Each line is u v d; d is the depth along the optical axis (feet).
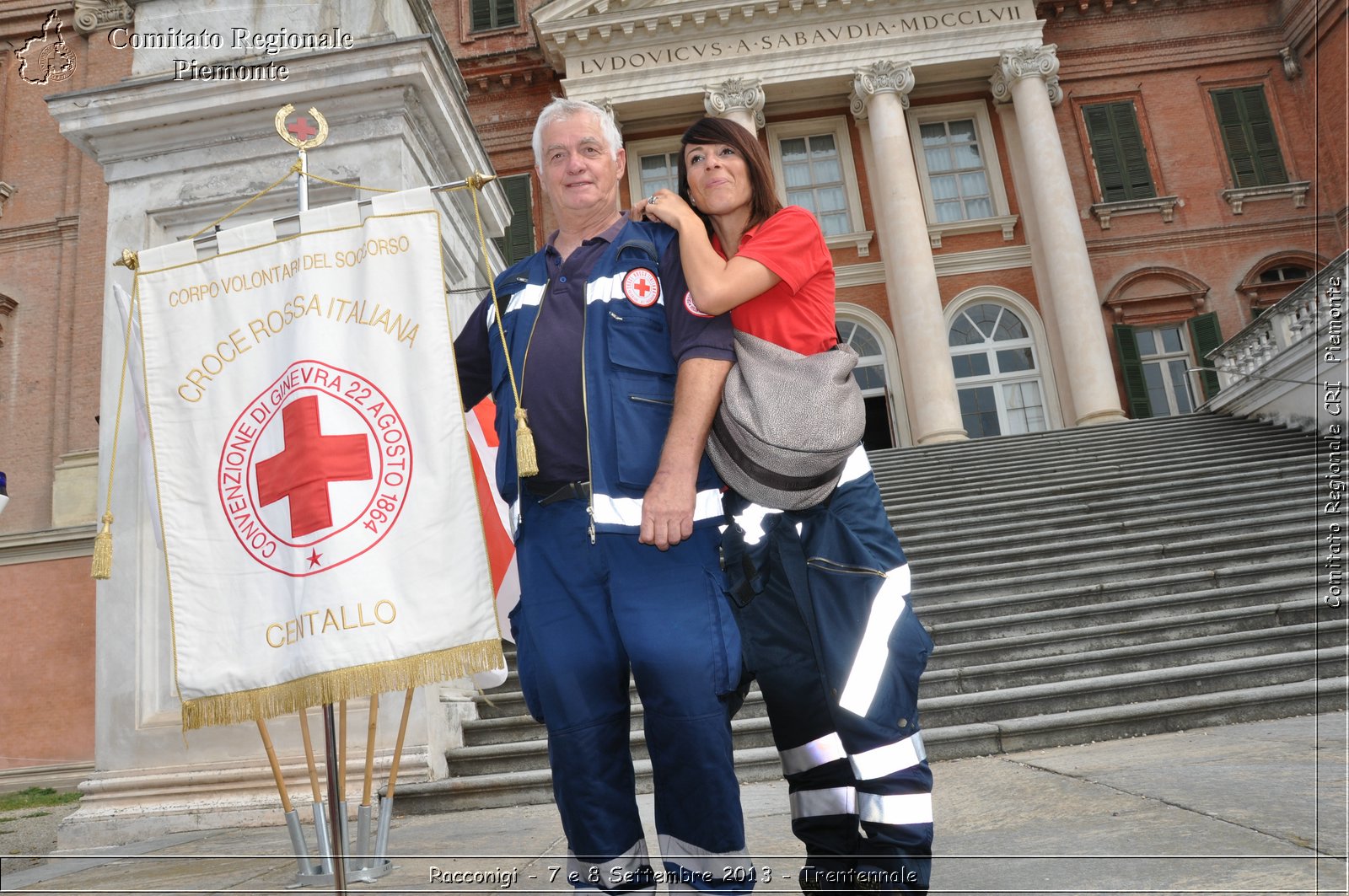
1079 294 63.62
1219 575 25.11
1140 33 73.31
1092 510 33.53
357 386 7.58
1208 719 17.54
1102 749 15.93
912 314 62.85
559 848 11.12
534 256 7.50
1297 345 42.86
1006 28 68.08
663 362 6.57
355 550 7.23
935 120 72.02
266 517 7.46
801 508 6.32
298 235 7.98
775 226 6.50
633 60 68.44
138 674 18.35
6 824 26.55
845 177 70.59
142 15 21.17
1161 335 68.95
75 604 44.88
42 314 56.34
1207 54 72.95
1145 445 44.21
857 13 68.54
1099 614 23.61
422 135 21.01
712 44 68.44
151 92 19.54
